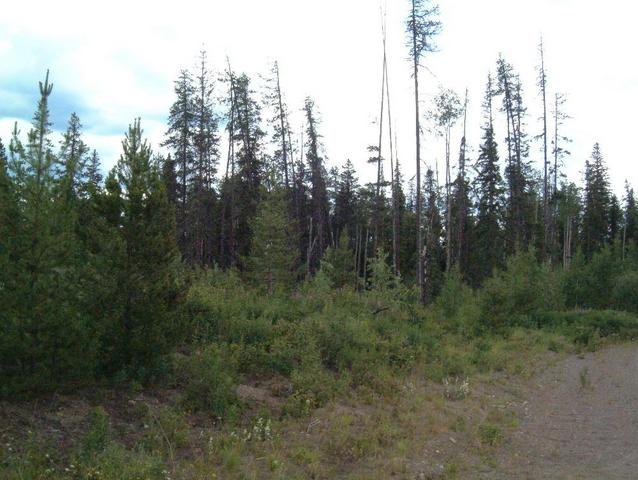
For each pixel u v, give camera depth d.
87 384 8.21
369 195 48.72
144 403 8.38
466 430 10.18
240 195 38.16
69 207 8.23
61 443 6.70
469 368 15.47
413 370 14.14
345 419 9.42
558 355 20.62
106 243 8.61
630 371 17.72
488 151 43.97
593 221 62.19
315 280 22.19
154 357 8.98
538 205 53.09
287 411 9.52
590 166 63.25
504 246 44.31
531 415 11.91
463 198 46.16
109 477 5.87
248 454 7.70
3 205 7.39
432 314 22.77
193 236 37.03
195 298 12.98
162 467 6.46
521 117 43.84
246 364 11.09
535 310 29.11
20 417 6.99
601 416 11.88
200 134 36.34
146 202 9.01
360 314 18.39
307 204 50.78
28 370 7.38
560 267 40.81
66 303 7.69
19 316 7.17
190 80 36.41
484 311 23.20
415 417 10.45
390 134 30.97
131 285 8.62
